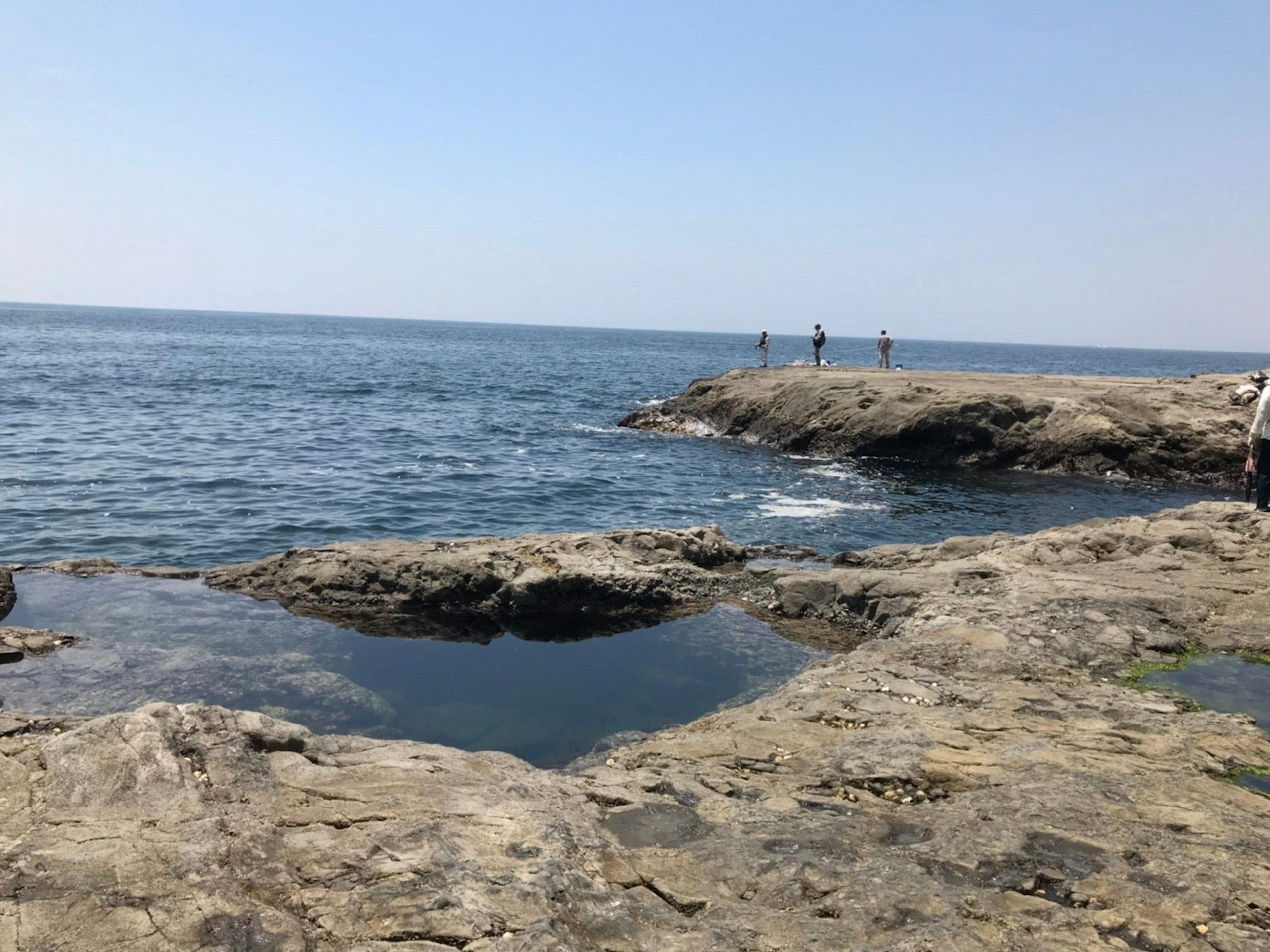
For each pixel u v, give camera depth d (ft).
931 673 23.89
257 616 32.71
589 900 12.53
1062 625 27.20
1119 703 21.59
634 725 24.91
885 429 85.40
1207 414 80.02
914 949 11.42
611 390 169.68
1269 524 35.29
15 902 11.67
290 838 13.70
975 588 31.53
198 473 66.39
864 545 52.11
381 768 16.44
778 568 37.73
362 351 299.58
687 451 90.84
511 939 11.46
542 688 27.61
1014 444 81.25
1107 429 77.71
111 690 25.81
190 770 15.35
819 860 13.85
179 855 12.91
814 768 18.19
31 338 262.88
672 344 590.14
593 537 39.37
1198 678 23.97
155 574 37.01
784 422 94.84
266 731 16.80
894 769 17.76
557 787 16.65
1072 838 14.69
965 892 12.91
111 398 111.75
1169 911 12.55
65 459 68.54
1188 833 15.02
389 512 57.82
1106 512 63.46
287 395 128.47
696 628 33.09
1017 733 19.81
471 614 33.53
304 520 54.39
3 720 17.75
